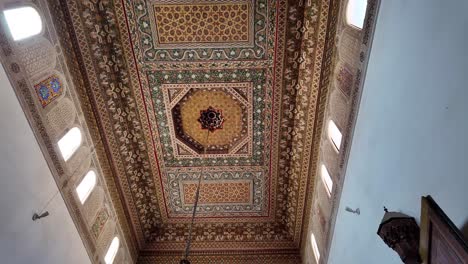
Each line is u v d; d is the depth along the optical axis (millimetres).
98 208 5621
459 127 2074
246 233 7547
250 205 7379
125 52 5328
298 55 5316
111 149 5984
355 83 3986
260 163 6781
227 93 6113
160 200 7242
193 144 6770
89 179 5434
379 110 3332
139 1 4914
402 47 2857
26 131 3852
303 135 6062
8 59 3613
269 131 6316
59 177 4453
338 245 4754
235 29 5234
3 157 3457
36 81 4078
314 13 4816
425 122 2475
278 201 7258
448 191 2174
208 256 7395
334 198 4922
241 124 6535
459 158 2068
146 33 5219
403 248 2494
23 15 3949
